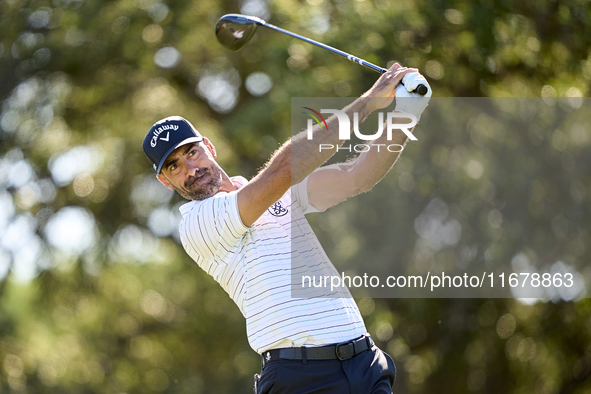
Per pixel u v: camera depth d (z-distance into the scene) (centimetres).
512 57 1666
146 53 1753
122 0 1739
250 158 1755
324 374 527
